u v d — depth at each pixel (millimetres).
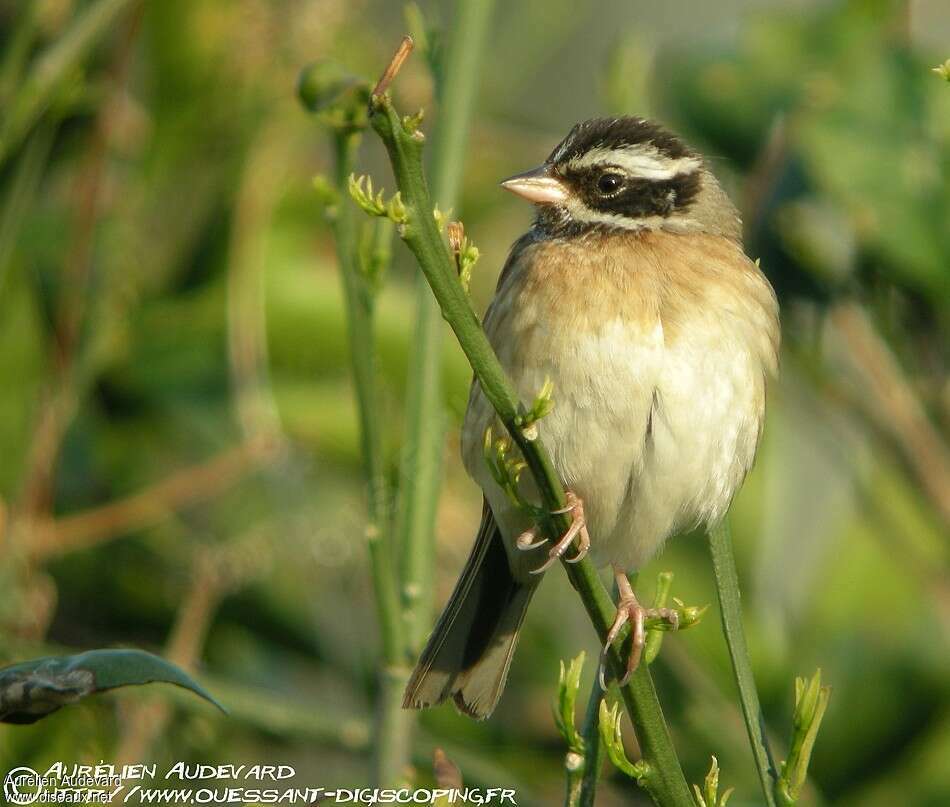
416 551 8086
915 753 10305
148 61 10742
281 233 11055
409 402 8172
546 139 12477
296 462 10898
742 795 10031
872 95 11188
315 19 10703
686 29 14891
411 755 8734
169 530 10742
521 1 12977
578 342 8609
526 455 6117
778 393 11508
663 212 9477
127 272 10492
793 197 11641
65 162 10844
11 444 10234
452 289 5906
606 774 10367
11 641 9086
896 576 10930
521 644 10867
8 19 10039
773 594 11023
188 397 10734
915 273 10922
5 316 10281
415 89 11320
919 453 11062
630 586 8406
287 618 10883
